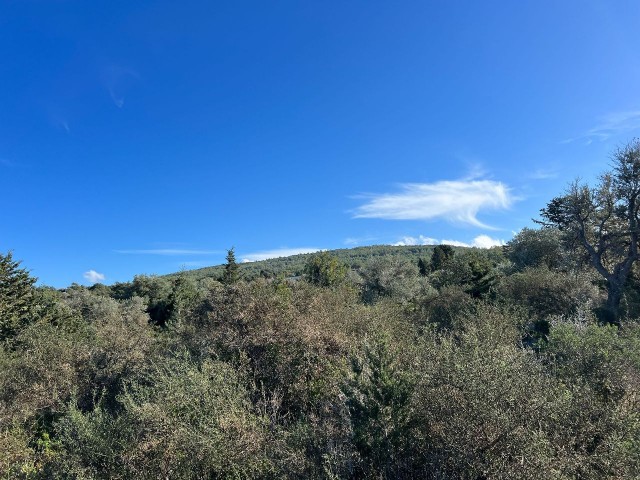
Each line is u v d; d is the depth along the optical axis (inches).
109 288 2212.1
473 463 170.1
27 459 261.9
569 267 1126.4
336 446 213.5
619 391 242.7
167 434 226.7
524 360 223.6
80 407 358.9
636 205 987.3
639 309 763.4
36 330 464.8
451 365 202.1
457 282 1163.3
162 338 463.2
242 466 213.5
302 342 329.1
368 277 1486.2
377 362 223.9
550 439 179.0
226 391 259.9
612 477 167.5
